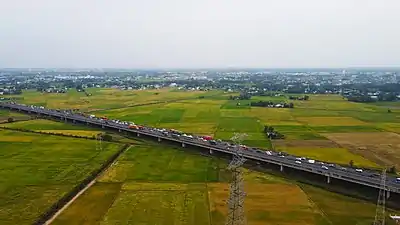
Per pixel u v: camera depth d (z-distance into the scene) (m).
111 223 99.75
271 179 138.25
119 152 176.62
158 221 100.94
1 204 112.06
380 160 163.00
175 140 195.00
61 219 102.44
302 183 134.25
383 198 106.62
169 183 132.88
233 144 184.12
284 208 110.69
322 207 112.19
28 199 115.81
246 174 143.62
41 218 101.88
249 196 120.25
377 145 190.62
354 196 121.50
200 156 172.38
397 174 142.62
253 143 195.62
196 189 126.25
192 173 145.12
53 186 127.56
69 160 160.38
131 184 131.62
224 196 119.19
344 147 186.50
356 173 133.38
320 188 129.12
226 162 161.62
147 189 126.31
